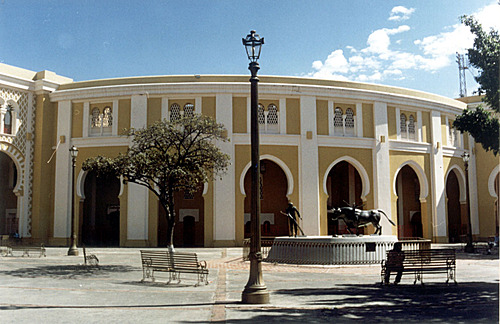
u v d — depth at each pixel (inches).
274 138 1074.1
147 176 634.2
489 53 503.8
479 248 975.6
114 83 1088.2
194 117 666.8
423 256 451.5
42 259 735.7
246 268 610.5
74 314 312.3
